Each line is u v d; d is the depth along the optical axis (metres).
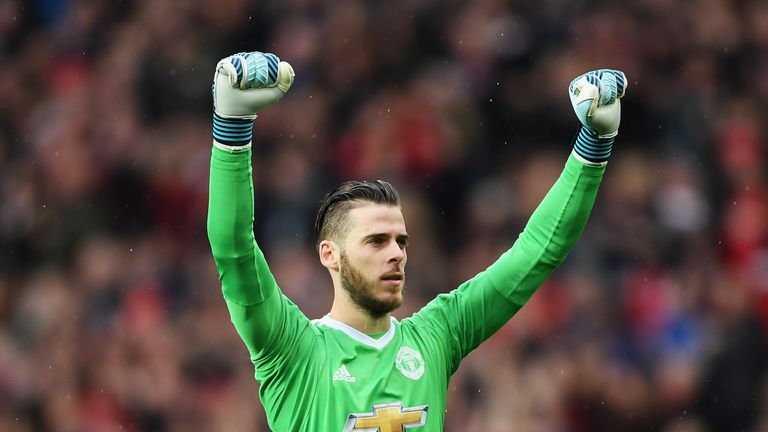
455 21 55.41
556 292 44.66
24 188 53.38
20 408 44.84
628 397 42.81
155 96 54.59
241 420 41.34
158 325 45.66
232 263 15.53
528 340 42.91
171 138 53.28
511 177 50.97
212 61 55.44
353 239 16.33
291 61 55.16
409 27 55.53
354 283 16.33
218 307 45.69
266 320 15.79
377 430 15.91
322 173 51.06
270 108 52.81
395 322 16.86
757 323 46.28
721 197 52.00
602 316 44.47
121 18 59.00
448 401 40.38
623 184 50.69
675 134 54.09
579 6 55.75
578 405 42.19
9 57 60.06
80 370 45.19
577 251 46.47
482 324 17.25
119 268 48.25
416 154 50.78
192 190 51.41
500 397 40.41
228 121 15.35
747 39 58.00
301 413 16.06
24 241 51.84
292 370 16.09
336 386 16.03
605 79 16.59
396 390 16.19
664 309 45.38
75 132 54.47
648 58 55.81
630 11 56.38
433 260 47.88
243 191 15.44
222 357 43.44
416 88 53.53
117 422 43.38
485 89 53.53
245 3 56.81
